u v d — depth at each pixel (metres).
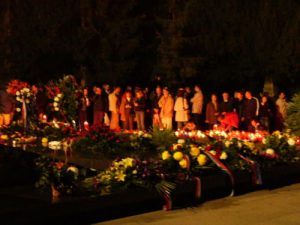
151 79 27.33
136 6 27.89
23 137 15.66
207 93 26.27
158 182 9.18
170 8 26.25
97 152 13.29
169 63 25.78
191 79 26.14
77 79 27.80
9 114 18.20
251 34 24.06
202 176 10.11
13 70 28.67
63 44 28.31
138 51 27.52
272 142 12.77
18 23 29.08
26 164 9.48
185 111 20.58
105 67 27.34
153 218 8.73
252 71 24.28
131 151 13.53
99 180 9.13
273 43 23.47
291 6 23.31
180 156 9.81
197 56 25.72
